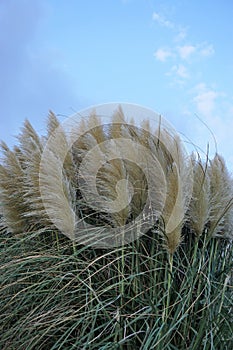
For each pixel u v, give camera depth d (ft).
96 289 7.40
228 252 8.14
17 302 7.78
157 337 6.44
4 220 8.79
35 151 8.29
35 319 7.09
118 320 6.75
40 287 7.71
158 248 7.72
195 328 7.09
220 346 6.88
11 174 8.64
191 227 7.50
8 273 7.97
